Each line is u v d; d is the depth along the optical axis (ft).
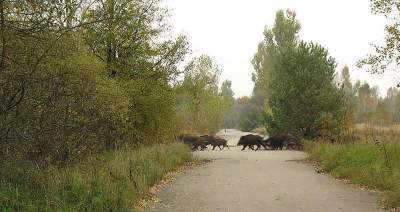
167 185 45.55
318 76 101.14
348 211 32.99
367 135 72.95
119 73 69.41
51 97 32.53
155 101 70.95
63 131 33.78
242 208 34.19
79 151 36.65
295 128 101.65
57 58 32.22
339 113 98.48
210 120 152.97
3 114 29.91
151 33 71.05
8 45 28.81
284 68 105.29
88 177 34.09
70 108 33.86
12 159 30.83
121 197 31.76
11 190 27.78
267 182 47.47
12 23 28.50
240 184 46.11
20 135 30.22
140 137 72.33
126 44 69.00
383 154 51.98
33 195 28.73
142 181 40.83
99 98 37.70
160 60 74.02
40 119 31.89
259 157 78.74
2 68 29.37
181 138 102.68
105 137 48.73
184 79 79.30
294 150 98.68
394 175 42.01
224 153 89.92
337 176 50.65
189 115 135.44
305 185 45.37
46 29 30.71
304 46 104.83
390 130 71.26
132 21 66.49
